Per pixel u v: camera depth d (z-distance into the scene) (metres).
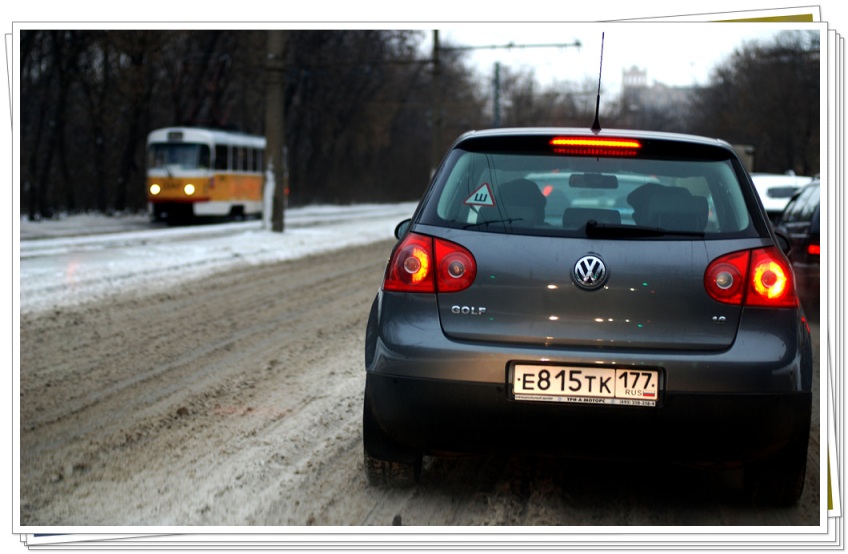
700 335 3.83
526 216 4.02
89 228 29.23
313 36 52.66
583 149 4.14
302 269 16.64
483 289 3.93
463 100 67.62
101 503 4.34
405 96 64.38
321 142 63.66
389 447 4.29
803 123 49.19
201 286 13.57
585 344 3.85
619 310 3.84
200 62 42.56
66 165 40.03
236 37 44.41
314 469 4.83
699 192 4.03
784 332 3.85
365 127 64.69
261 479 4.67
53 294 11.77
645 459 3.90
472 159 4.22
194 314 10.77
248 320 10.39
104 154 41.72
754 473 4.21
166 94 46.81
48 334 9.15
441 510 4.25
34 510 4.25
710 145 4.13
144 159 45.03
